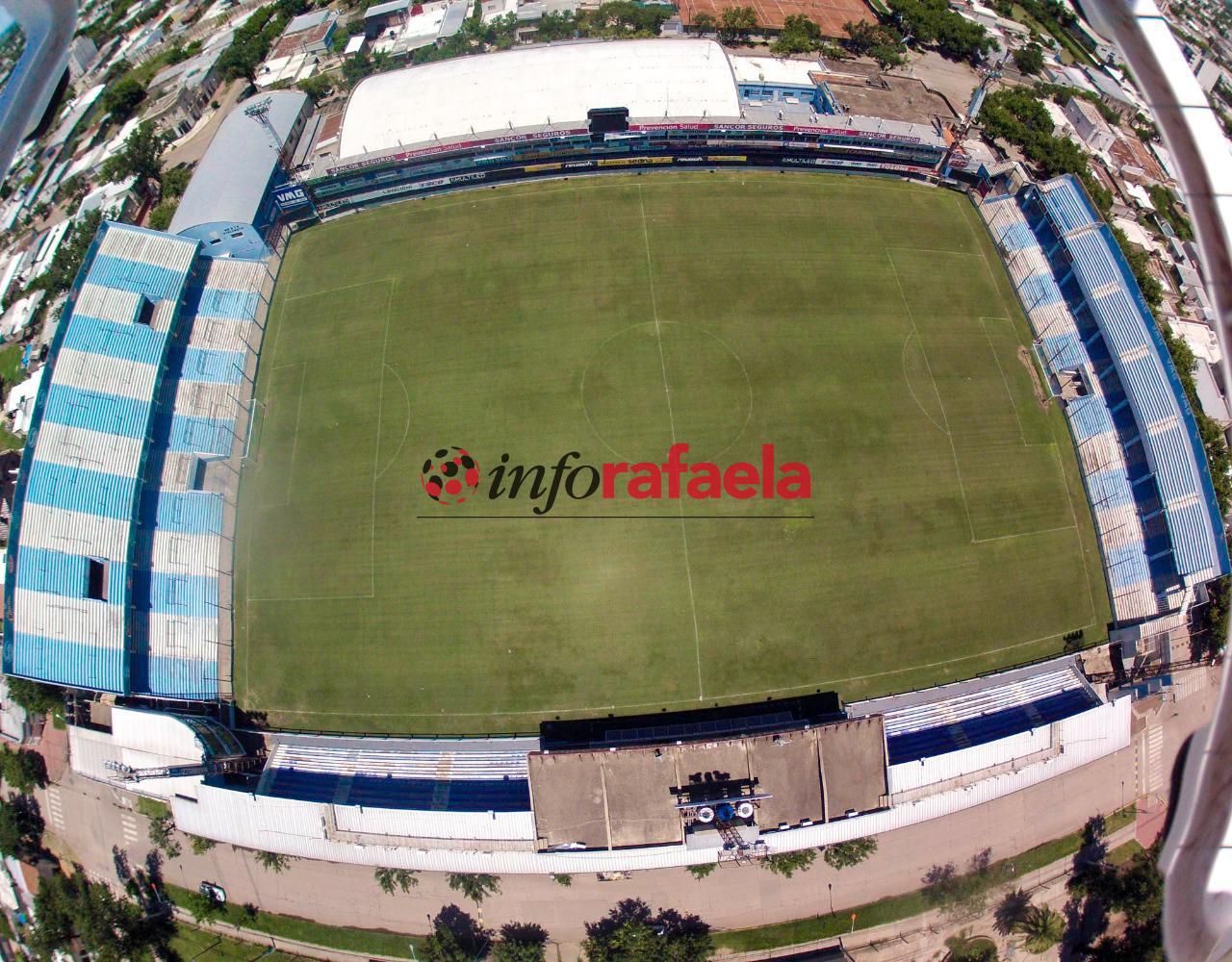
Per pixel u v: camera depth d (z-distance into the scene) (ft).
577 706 157.89
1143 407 179.32
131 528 166.61
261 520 178.70
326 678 163.84
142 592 168.25
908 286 208.54
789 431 184.65
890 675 161.48
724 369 192.95
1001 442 185.68
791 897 150.82
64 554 162.50
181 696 162.30
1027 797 157.58
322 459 185.26
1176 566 167.12
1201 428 185.57
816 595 166.40
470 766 151.64
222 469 183.93
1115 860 154.71
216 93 301.22
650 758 137.18
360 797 148.25
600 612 164.55
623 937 139.13
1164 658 168.86
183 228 206.08
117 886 156.66
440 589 168.35
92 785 163.84
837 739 138.51
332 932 150.51
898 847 153.58
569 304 203.82
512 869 138.31
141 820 160.35
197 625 168.25
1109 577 172.45
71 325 181.78
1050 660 165.89
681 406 188.03
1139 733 163.32
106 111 311.27
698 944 139.95
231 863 155.22
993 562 172.14
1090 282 196.85
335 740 158.20
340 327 204.64
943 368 195.11
